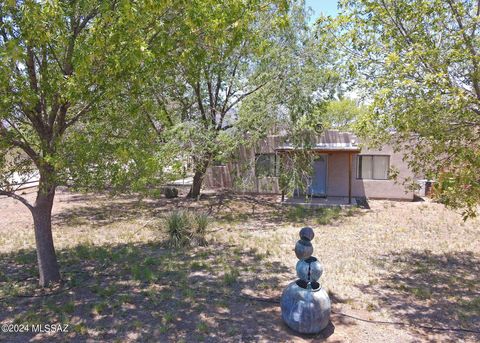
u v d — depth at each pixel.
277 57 12.79
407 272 7.30
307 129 13.34
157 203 15.69
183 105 14.29
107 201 16.06
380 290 6.39
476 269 7.47
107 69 4.70
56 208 14.38
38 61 5.42
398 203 15.81
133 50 4.32
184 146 12.10
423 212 13.69
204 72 9.96
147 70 5.07
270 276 7.01
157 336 4.79
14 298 5.95
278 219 12.62
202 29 5.29
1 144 5.05
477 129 5.21
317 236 10.17
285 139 13.98
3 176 5.95
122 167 5.51
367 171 17.17
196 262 7.78
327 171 17.41
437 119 5.03
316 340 4.73
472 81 5.20
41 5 4.09
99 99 5.20
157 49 4.91
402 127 5.16
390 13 6.05
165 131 11.23
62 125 5.75
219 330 4.96
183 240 9.23
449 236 10.17
